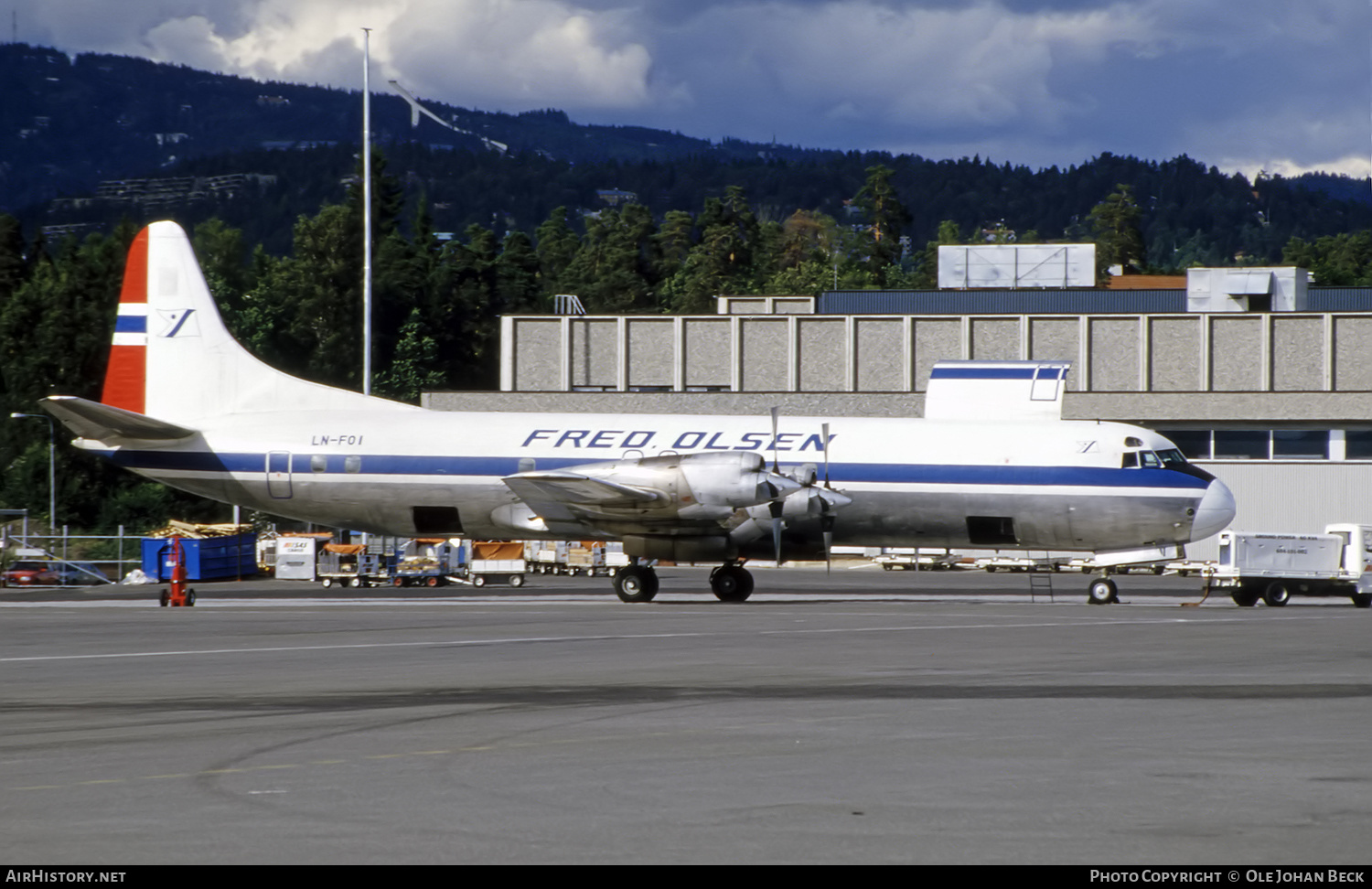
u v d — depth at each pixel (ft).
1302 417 415.85
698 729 110.11
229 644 183.32
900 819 79.71
